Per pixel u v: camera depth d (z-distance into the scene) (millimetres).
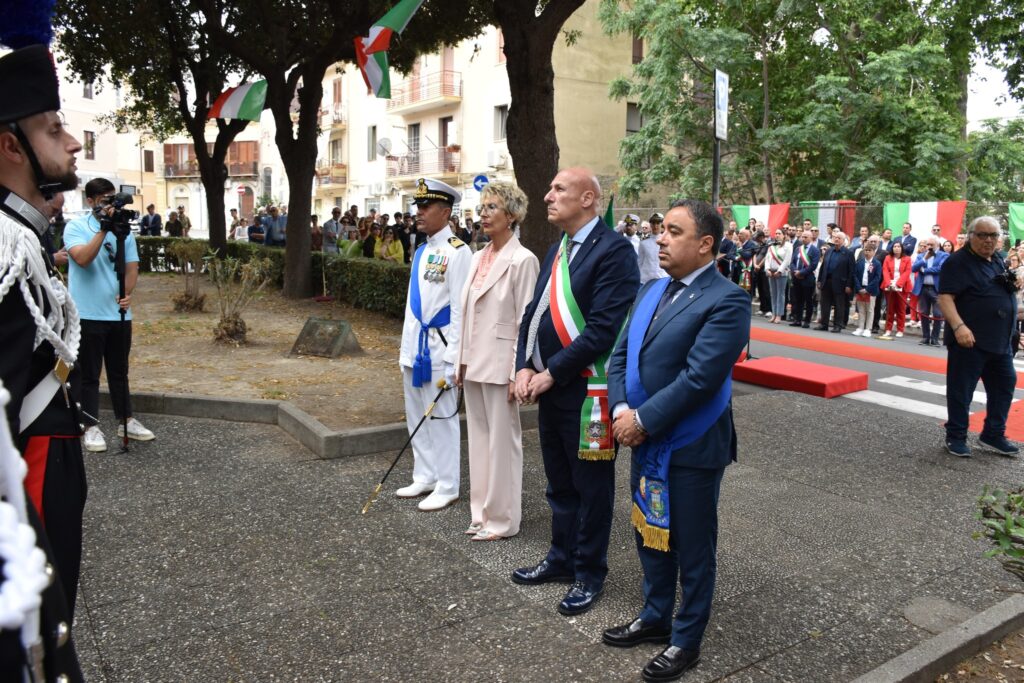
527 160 7711
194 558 3910
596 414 3395
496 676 2984
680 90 22125
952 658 3178
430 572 3848
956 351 6020
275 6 14039
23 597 1170
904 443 6371
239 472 5191
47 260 1911
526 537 4312
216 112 14398
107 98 39969
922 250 12625
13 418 1708
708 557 3012
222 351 9344
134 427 5781
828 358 11008
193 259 12805
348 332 9297
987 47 20297
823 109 20281
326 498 4773
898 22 20469
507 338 4105
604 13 22312
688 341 2928
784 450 6121
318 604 3498
